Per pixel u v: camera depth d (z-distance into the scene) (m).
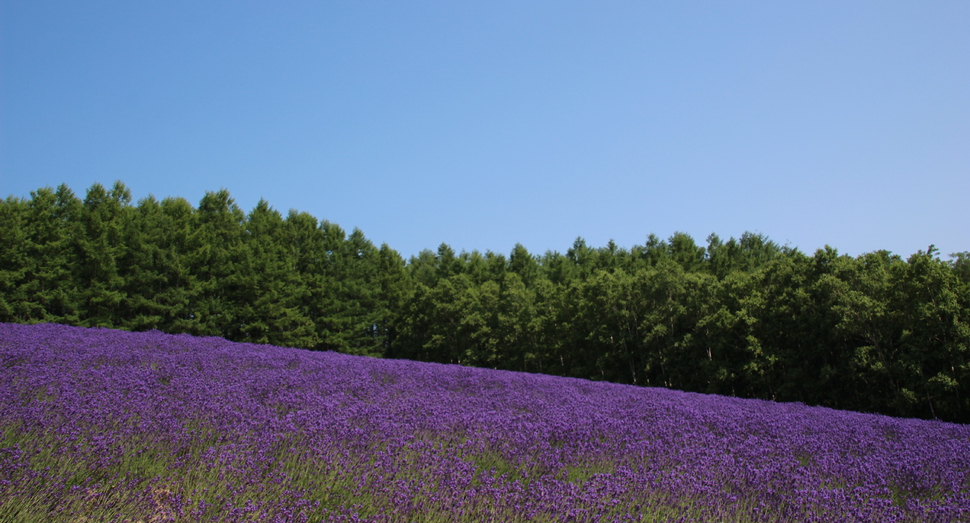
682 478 7.07
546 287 54.25
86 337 17.89
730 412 13.66
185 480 5.73
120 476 5.78
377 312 62.19
